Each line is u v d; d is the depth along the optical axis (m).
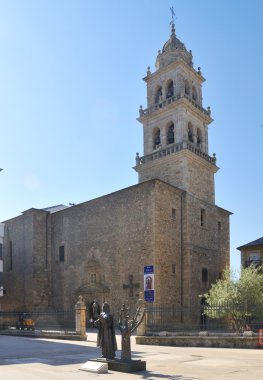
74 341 27.08
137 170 45.12
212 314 29.34
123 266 38.41
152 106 46.31
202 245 41.22
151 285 35.16
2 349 21.00
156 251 36.00
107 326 14.18
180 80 44.66
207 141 46.94
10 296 49.09
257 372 13.50
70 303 43.56
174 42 47.53
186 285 38.09
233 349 21.48
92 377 12.20
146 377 12.30
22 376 12.35
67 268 44.81
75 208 45.38
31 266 46.31
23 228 49.12
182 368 14.44
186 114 43.91
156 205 36.97
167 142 44.38
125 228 39.09
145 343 25.31
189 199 40.59
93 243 42.19
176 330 34.62
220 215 46.00
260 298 29.72
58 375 12.56
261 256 46.31
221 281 33.06
